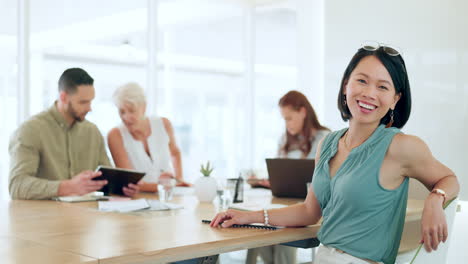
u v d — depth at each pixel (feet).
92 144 10.95
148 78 17.57
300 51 18.57
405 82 6.02
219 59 19.95
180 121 24.17
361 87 5.94
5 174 14.02
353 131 6.19
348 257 5.93
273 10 20.08
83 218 7.31
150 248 5.25
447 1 14.28
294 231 6.41
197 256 5.49
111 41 16.52
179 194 10.52
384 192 5.80
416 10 14.94
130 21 17.01
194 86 21.94
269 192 11.03
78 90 10.08
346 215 5.97
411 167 5.82
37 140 9.87
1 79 14.03
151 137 12.32
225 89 23.07
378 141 5.92
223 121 24.25
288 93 11.83
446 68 14.32
